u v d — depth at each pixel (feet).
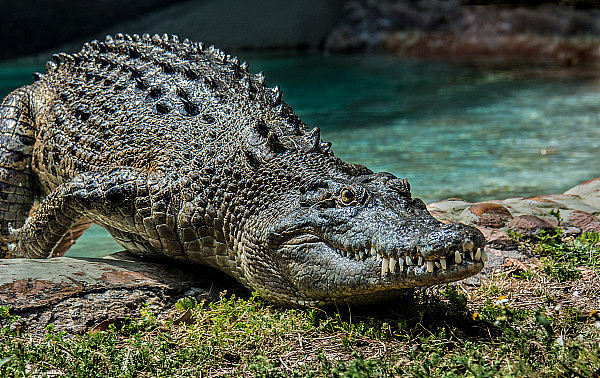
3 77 188.34
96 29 244.42
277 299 47.60
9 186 64.18
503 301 42.27
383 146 108.37
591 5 262.47
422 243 38.70
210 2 266.57
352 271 42.04
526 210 64.23
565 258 54.24
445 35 254.47
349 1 273.54
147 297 47.09
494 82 180.24
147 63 63.10
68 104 62.44
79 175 55.11
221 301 47.03
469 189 82.89
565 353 37.63
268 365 37.60
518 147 106.93
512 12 256.93
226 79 60.13
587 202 68.49
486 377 34.45
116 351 39.60
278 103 58.03
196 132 53.72
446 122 128.36
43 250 59.36
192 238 50.62
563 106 142.61
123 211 52.65
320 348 41.14
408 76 194.90
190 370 38.11
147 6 255.09
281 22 266.16
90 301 45.32
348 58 240.53
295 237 44.68
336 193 43.75
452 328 42.93
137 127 56.49
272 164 48.26
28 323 42.98
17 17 231.50
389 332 42.32
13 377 36.60
